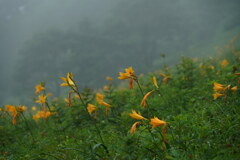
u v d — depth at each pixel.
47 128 6.36
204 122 3.93
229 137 3.37
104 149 3.77
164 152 3.26
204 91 5.62
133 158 3.20
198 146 3.30
